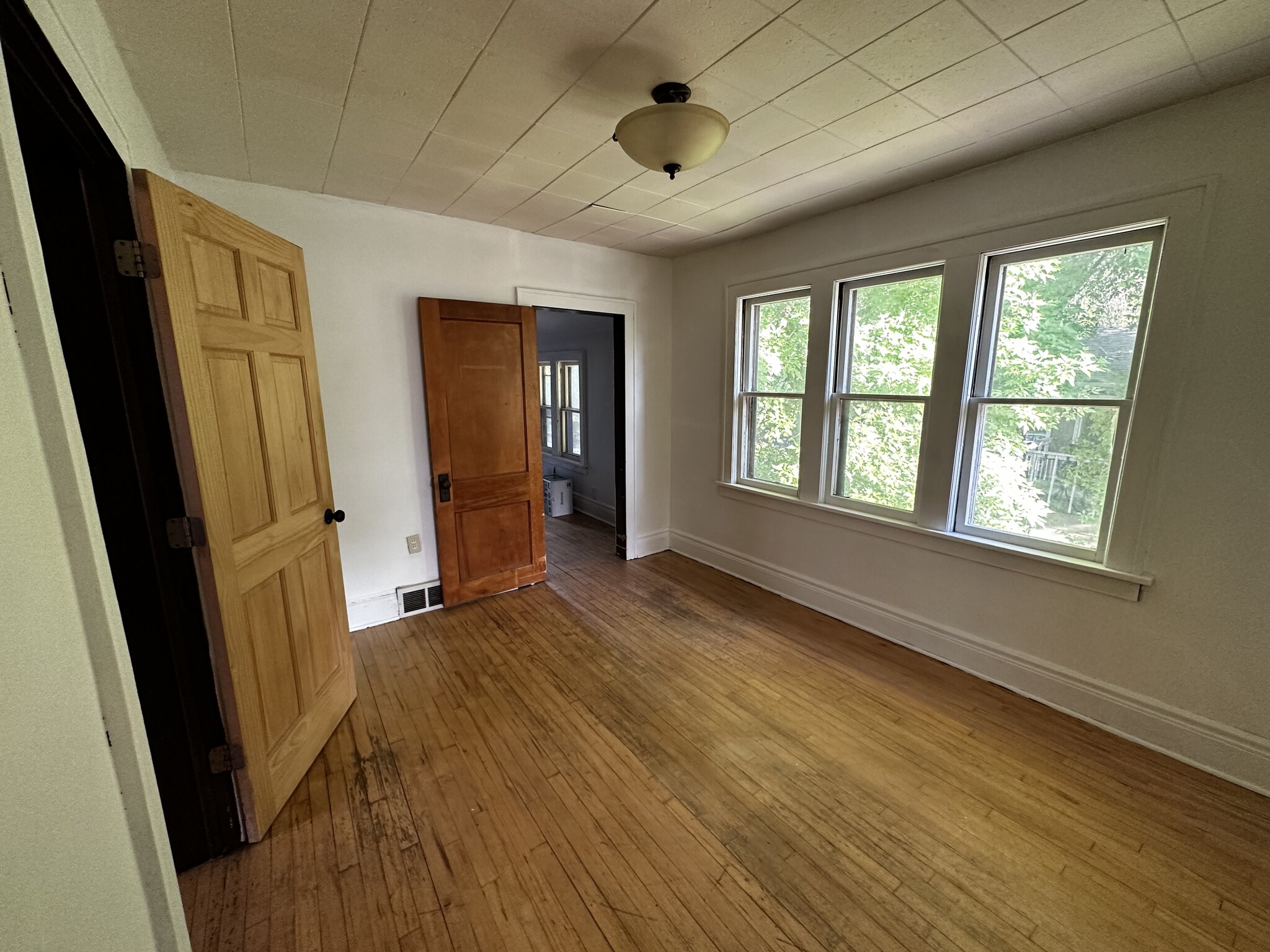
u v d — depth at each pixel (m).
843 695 2.45
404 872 1.56
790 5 1.32
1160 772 1.94
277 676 1.82
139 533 1.40
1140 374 1.99
